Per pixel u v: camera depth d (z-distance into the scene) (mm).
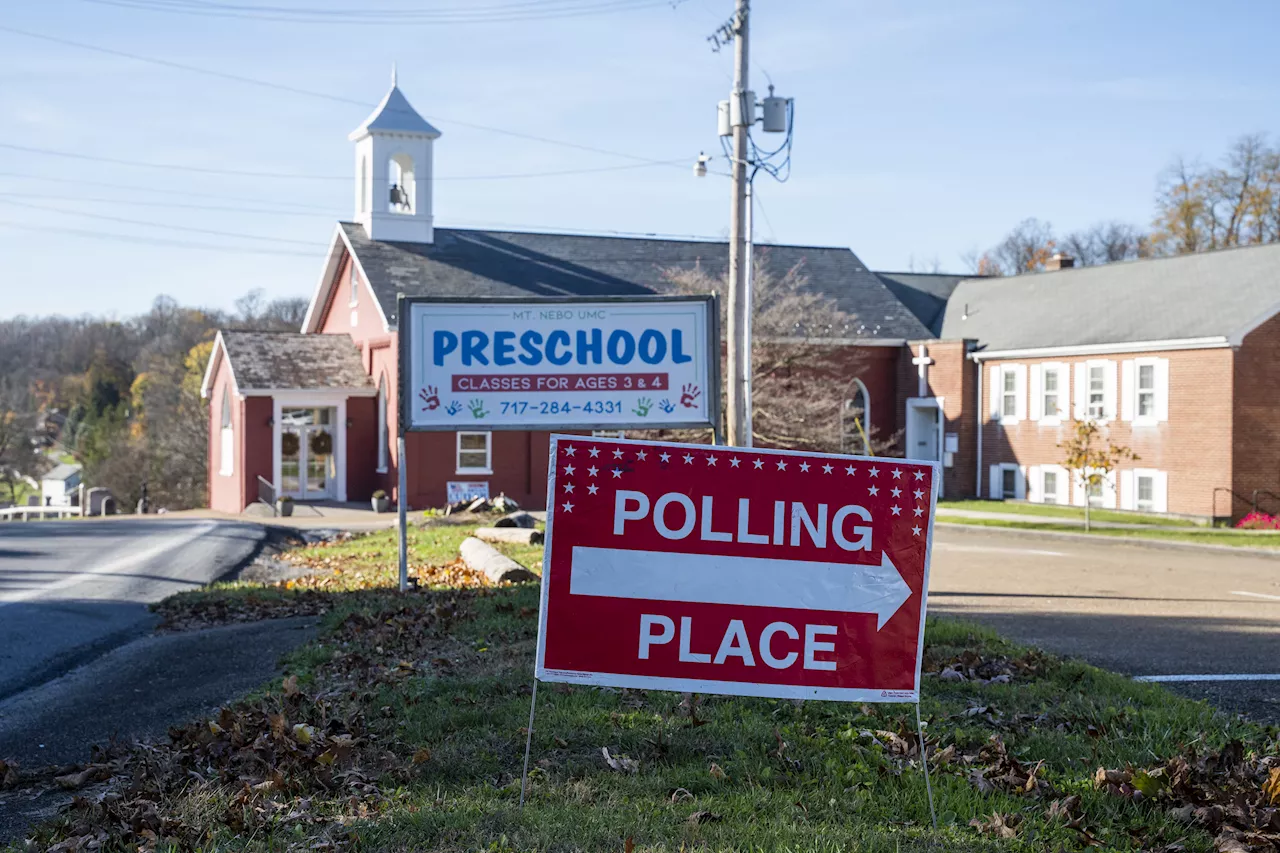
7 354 121500
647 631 5609
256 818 5469
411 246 37219
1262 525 28141
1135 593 15148
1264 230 57812
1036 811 5645
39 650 11203
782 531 5664
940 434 38438
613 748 6516
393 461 33562
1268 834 5215
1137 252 77188
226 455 37125
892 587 5676
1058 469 34469
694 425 12766
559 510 5629
